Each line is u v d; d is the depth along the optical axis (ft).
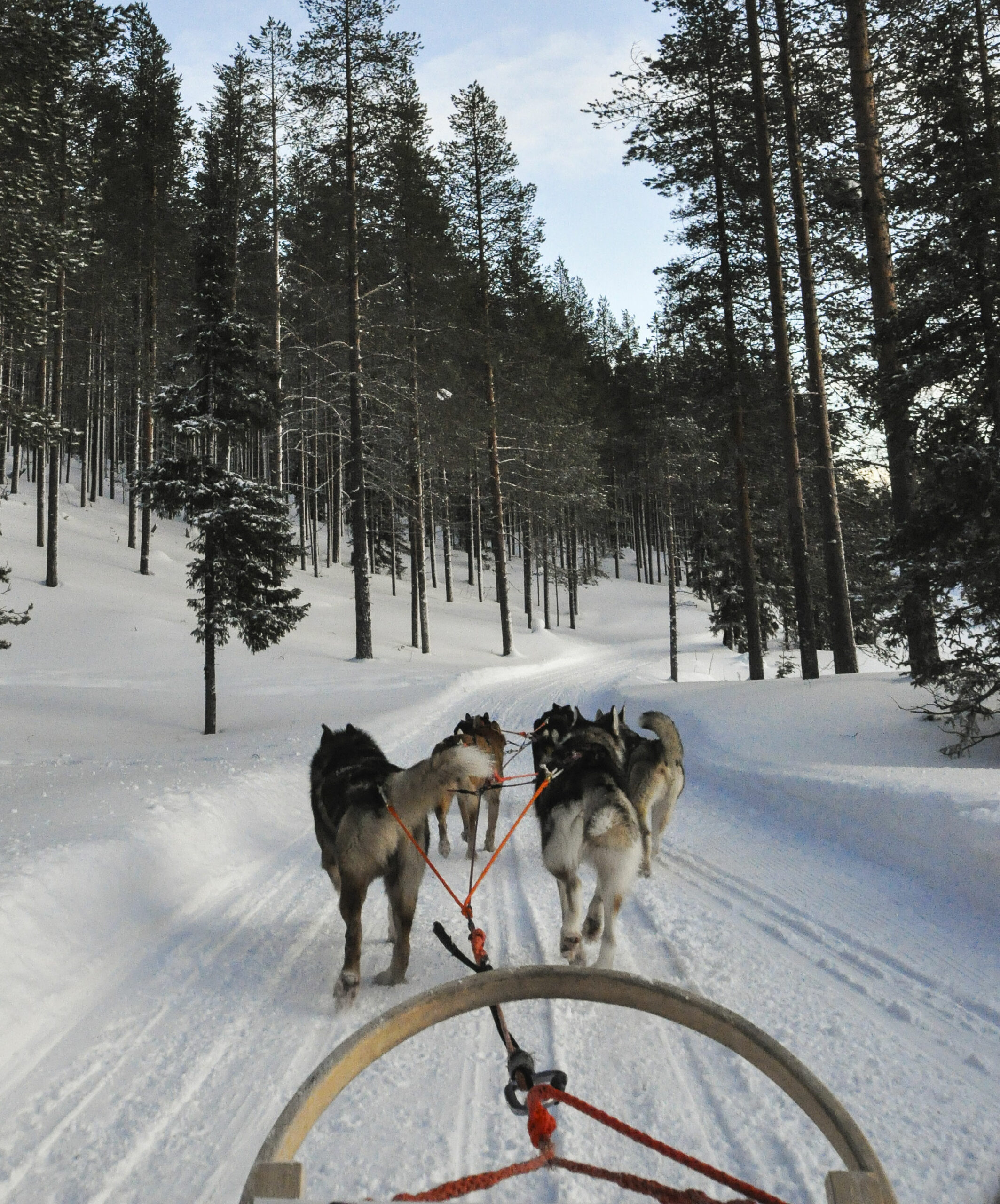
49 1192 9.80
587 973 7.69
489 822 29.04
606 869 17.22
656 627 206.08
